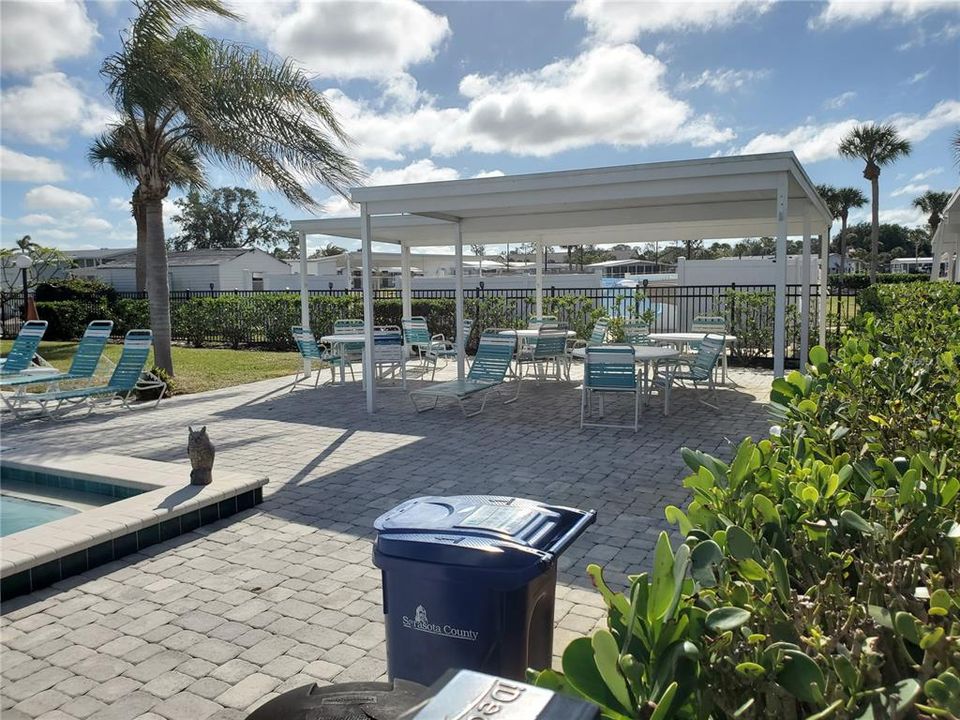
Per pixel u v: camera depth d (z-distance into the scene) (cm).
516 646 216
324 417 923
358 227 1244
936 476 182
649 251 6650
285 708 154
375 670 320
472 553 215
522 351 1235
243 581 415
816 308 1372
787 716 116
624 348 796
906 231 7431
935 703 109
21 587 399
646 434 789
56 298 2325
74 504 585
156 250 1145
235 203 6222
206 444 537
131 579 419
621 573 419
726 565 148
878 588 146
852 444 263
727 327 1441
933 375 335
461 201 868
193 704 295
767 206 1006
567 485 595
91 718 287
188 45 995
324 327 1877
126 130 1120
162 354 1165
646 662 125
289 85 1059
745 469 187
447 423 870
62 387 1213
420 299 1822
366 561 443
